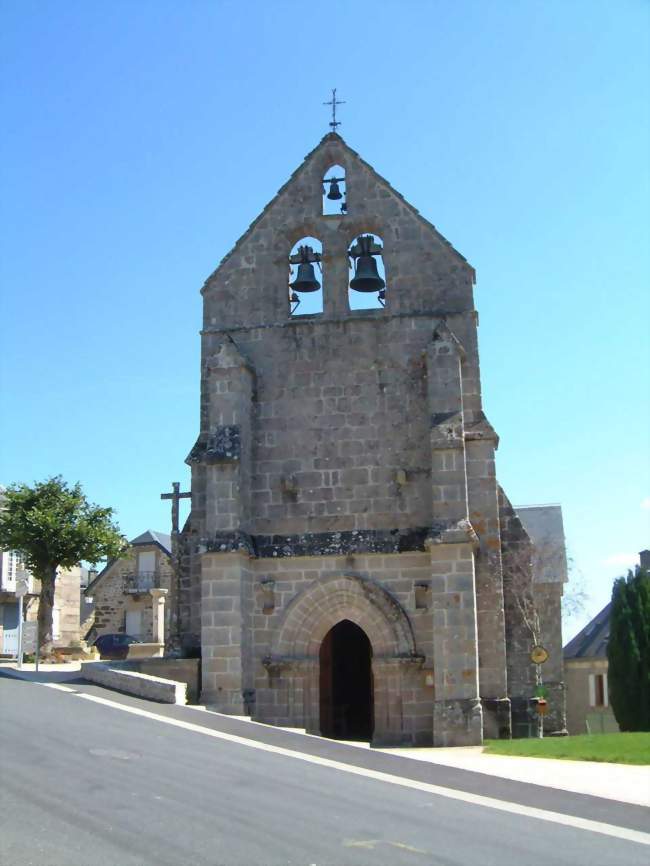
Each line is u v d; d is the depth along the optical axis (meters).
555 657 34.53
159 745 17.08
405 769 16.80
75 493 43.94
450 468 25.56
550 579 42.09
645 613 33.16
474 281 27.73
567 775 16.95
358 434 27.22
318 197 28.89
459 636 24.56
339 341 27.86
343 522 26.78
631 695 32.56
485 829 12.02
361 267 28.42
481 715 24.17
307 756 17.55
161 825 11.29
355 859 10.34
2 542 42.38
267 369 28.00
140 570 64.31
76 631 53.25
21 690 23.06
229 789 13.66
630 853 11.02
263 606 26.44
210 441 26.67
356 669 32.94
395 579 26.06
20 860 9.62
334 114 29.45
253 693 25.92
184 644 27.02
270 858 10.23
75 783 13.20
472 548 25.16
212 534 26.02
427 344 27.36
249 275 28.73
